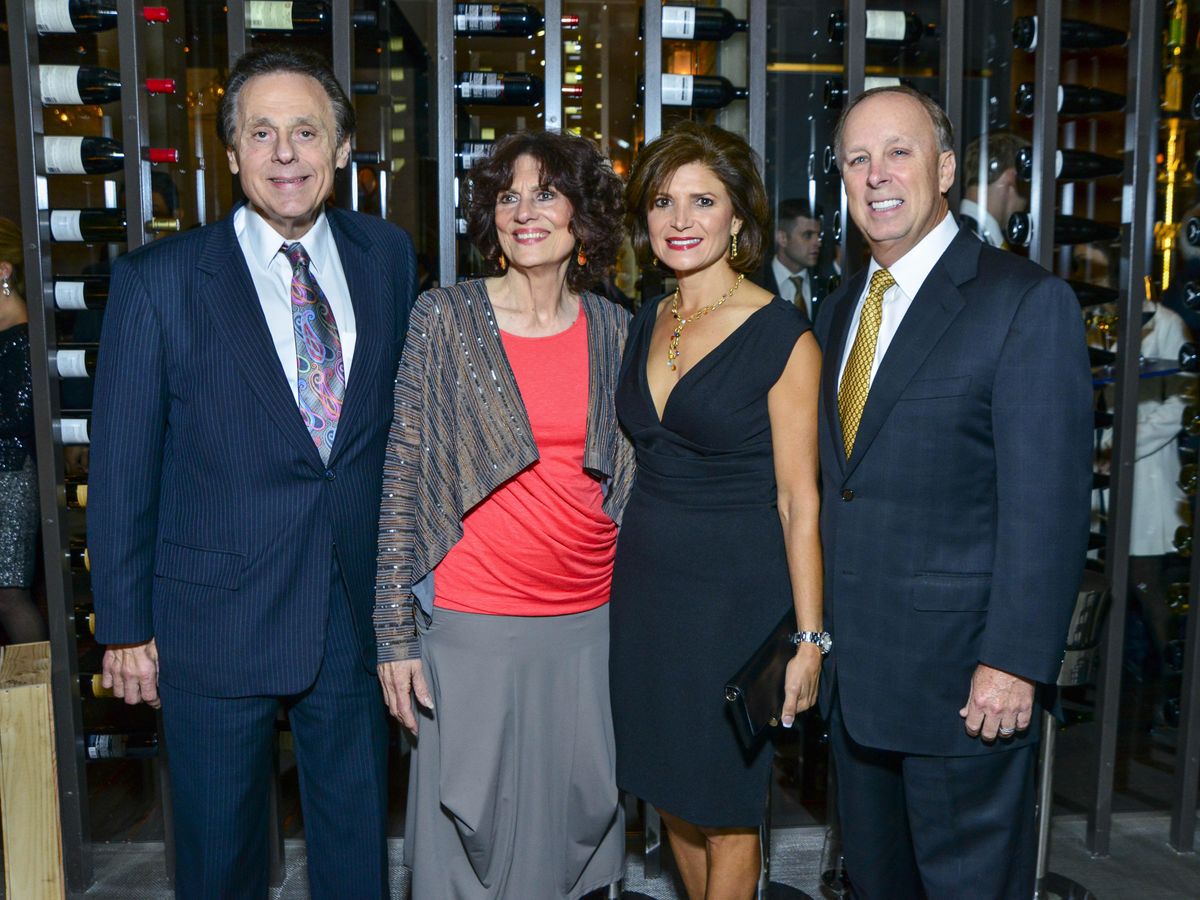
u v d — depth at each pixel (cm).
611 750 200
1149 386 315
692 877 207
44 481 243
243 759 179
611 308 200
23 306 288
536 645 190
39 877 144
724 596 182
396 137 350
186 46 284
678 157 183
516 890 196
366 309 181
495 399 185
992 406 160
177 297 170
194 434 171
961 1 241
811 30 305
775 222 304
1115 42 255
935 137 168
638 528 189
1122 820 280
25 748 142
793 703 177
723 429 181
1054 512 155
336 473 175
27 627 289
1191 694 261
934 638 165
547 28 241
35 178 235
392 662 182
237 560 172
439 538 184
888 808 186
